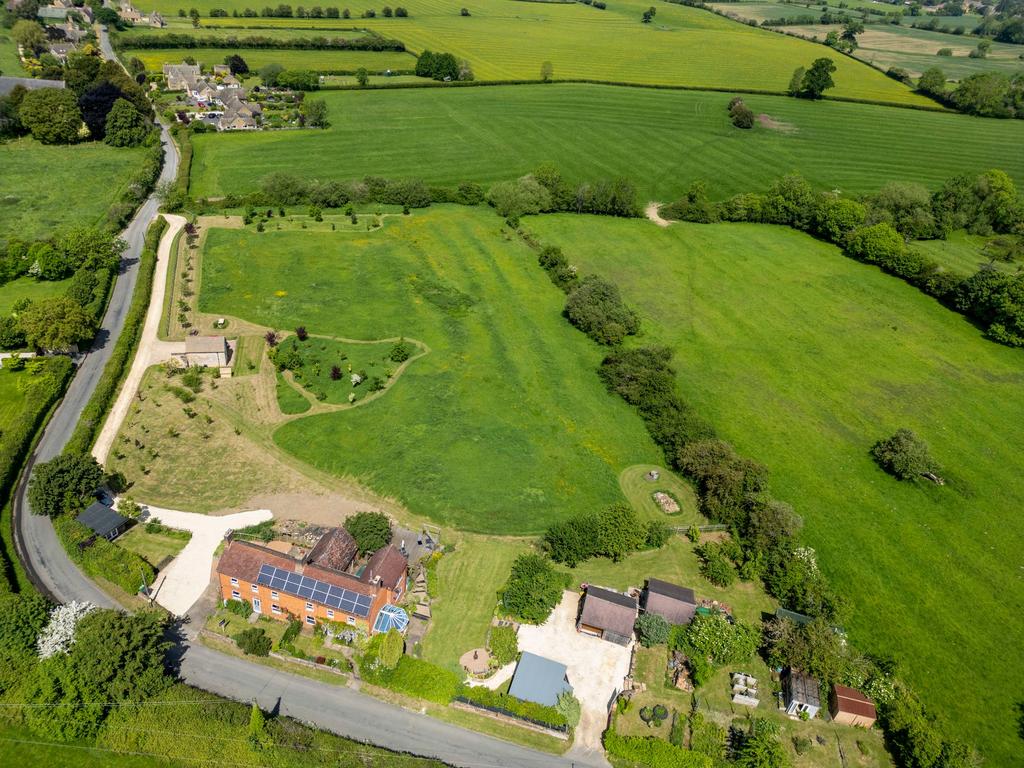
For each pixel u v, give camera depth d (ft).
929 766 196.85
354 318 411.95
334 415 332.60
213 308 411.95
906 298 473.67
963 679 229.86
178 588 242.37
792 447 331.98
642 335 415.64
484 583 252.62
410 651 226.38
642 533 267.18
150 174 568.82
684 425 325.21
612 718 211.00
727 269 503.20
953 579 267.80
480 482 298.56
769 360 398.21
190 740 191.42
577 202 581.12
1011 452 335.47
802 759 204.44
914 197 567.59
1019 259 529.04
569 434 332.19
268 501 281.54
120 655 198.08
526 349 394.73
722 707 218.18
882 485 312.29
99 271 435.53
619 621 234.17
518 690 214.48
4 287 407.64
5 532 258.37
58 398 331.77
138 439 308.81
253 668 219.00
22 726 195.62
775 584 254.27
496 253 504.84
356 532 255.91
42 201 524.93
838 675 221.05
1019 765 204.95
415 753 199.62
